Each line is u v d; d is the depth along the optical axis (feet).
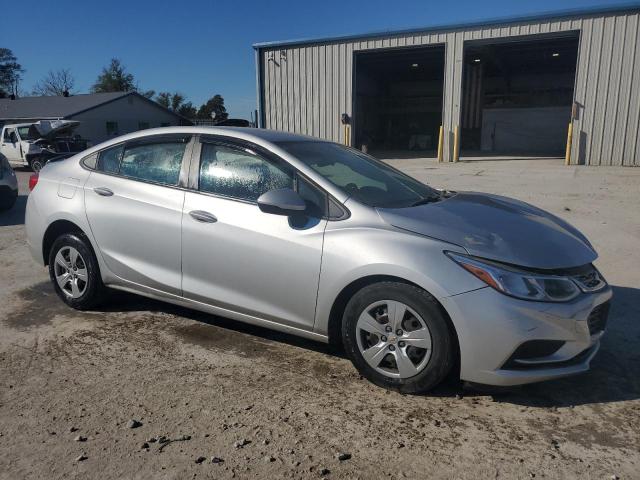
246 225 12.08
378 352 10.80
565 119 106.73
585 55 61.87
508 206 13.01
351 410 10.16
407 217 10.96
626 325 14.20
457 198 13.42
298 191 11.91
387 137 135.64
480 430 9.53
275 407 10.25
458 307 9.82
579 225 26.61
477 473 8.36
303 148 13.19
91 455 8.77
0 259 21.18
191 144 13.56
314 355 12.55
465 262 9.97
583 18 61.52
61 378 11.38
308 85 79.00
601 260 20.45
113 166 14.69
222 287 12.62
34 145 64.80
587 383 11.25
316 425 9.66
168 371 11.71
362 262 10.61
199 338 13.48
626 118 61.11
